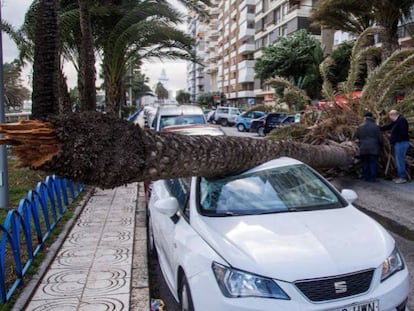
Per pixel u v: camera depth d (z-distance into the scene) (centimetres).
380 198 867
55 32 463
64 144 317
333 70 3131
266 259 307
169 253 416
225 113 3809
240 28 6531
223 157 427
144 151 362
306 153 691
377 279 308
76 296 421
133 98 9238
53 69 457
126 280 458
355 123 1078
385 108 1102
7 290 426
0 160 734
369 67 1806
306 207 403
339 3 1959
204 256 328
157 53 1688
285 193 420
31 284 442
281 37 3709
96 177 335
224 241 333
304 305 287
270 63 3553
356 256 315
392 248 339
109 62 1600
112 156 336
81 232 635
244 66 6100
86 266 499
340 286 295
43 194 612
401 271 328
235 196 413
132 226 666
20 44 1396
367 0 1828
